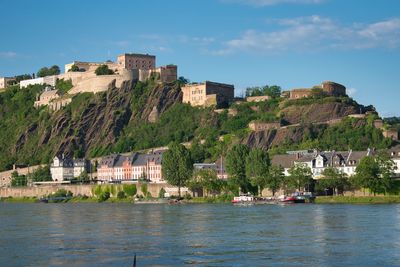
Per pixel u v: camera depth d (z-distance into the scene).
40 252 165.25
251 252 160.00
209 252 160.88
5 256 160.00
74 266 146.50
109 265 146.88
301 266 142.75
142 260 151.88
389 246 165.00
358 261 147.12
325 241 174.62
